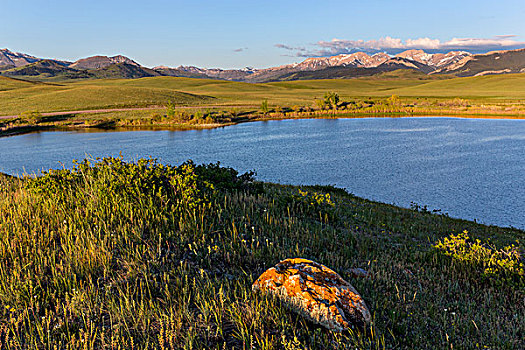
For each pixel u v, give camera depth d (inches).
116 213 326.6
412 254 344.5
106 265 244.1
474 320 216.4
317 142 2536.9
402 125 3481.8
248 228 340.5
